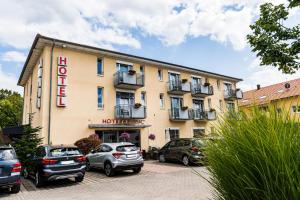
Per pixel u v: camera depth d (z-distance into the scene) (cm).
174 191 826
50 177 935
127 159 1195
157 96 2334
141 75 2123
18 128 1562
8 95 4028
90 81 1920
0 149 851
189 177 1088
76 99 1828
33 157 1059
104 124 1908
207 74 2786
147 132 2197
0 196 827
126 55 2108
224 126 190
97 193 842
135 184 978
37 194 846
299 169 144
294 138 154
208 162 203
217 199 206
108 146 1248
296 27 662
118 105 2005
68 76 1814
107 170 1196
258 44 699
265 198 153
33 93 2211
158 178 1094
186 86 2484
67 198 783
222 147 186
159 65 2383
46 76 1730
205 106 2736
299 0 640
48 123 1686
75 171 995
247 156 165
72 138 1767
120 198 764
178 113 2395
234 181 174
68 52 1850
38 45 1808
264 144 156
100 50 1962
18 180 830
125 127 1992
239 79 3130
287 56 661
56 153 982
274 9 695
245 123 178
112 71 2067
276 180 146
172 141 1662
